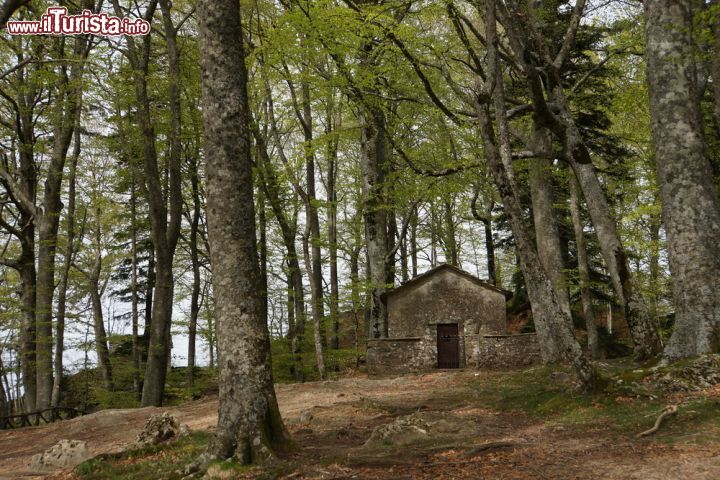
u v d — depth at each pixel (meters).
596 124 20.31
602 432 7.45
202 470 6.82
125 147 20.88
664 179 9.45
